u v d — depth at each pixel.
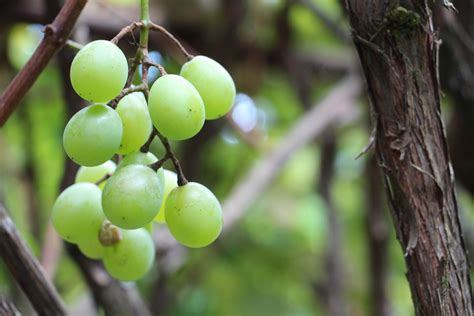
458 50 0.77
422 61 0.60
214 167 1.37
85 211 0.63
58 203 0.63
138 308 0.77
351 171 1.56
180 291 1.35
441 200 0.61
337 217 1.30
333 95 1.19
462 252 0.61
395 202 0.61
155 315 1.13
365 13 0.60
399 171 0.61
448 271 0.61
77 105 0.78
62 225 0.63
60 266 1.16
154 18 1.03
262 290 1.47
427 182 0.61
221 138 1.35
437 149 0.61
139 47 0.59
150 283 1.21
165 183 0.62
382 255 1.16
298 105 1.36
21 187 1.23
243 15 1.08
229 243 1.44
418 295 0.61
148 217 0.58
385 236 1.15
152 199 0.58
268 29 1.16
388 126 0.61
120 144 0.59
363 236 1.49
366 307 1.43
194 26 1.06
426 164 0.61
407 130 0.60
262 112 1.42
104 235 0.63
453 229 0.61
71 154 0.58
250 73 1.16
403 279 1.53
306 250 1.49
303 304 1.48
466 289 0.61
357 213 1.54
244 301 1.45
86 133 0.58
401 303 1.53
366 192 1.19
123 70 0.58
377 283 1.16
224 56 1.10
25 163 1.17
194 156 1.20
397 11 0.59
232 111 1.17
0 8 0.97
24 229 1.22
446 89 0.80
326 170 1.29
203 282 1.42
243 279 1.46
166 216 0.60
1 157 1.23
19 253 0.67
